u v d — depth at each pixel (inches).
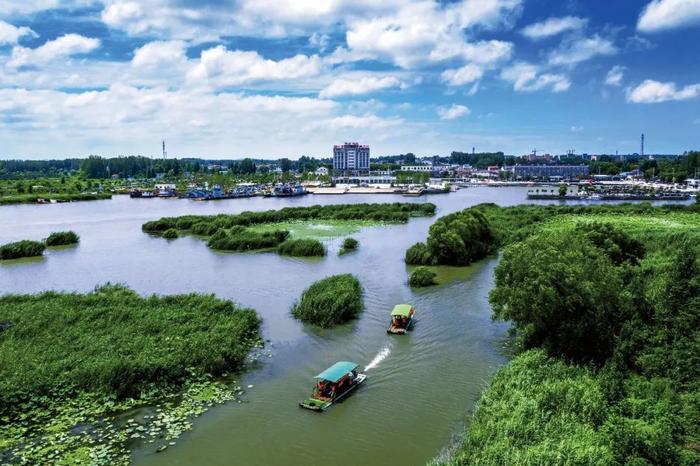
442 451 1202.0
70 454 1174.3
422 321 2153.1
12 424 1280.8
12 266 3459.6
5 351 1605.6
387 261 3476.9
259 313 2276.1
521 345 1761.8
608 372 1437.0
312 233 4739.2
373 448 1219.9
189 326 1859.0
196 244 4298.7
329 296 2225.6
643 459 1019.3
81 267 3408.0
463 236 3410.4
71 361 1544.0
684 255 1830.7
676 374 1434.5
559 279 1622.8
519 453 1037.8
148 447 1216.8
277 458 1183.6
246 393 1501.0
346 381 1514.5
